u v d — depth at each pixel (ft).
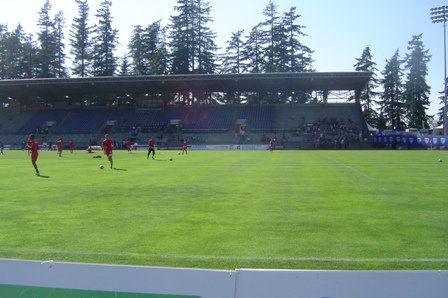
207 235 27.66
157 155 142.82
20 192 47.78
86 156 139.13
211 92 256.73
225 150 200.64
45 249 24.41
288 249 24.23
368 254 23.12
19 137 236.43
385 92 292.81
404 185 52.70
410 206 37.83
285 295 12.97
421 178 60.64
